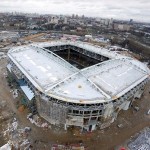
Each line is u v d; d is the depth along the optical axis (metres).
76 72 70.88
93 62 121.06
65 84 62.44
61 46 126.81
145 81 78.94
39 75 69.31
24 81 75.31
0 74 99.25
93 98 55.88
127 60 96.88
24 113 67.12
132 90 68.69
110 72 77.12
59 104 54.84
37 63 81.19
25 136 56.53
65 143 55.34
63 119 58.09
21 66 77.00
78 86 61.88
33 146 53.16
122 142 57.72
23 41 189.62
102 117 59.16
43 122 62.81
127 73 79.56
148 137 60.56
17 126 60.25
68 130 60.69
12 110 68.69
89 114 56.28
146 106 80.56
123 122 67.31
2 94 79.12
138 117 71.62
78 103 53.38
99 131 61.56
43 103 59.22
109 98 56.88
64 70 74.94
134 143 57.53
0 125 60.56
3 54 134.75
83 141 56.84
